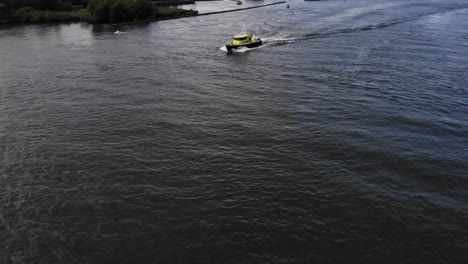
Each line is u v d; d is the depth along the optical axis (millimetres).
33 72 87688
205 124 58250
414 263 32688
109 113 63031
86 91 73938
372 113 60125
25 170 47000
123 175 45531
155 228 37031
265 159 48188
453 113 60000
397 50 98812
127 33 140250
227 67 89625
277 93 70562
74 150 51500
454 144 50875
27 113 63812
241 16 182500
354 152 49031
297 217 38000
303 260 33031
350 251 33906
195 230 36656
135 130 56750
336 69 84062
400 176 44219
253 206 39688
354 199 40438
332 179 43781
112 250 34594
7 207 40344
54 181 44688
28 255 34281
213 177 44781
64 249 34844
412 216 38000
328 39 116562
